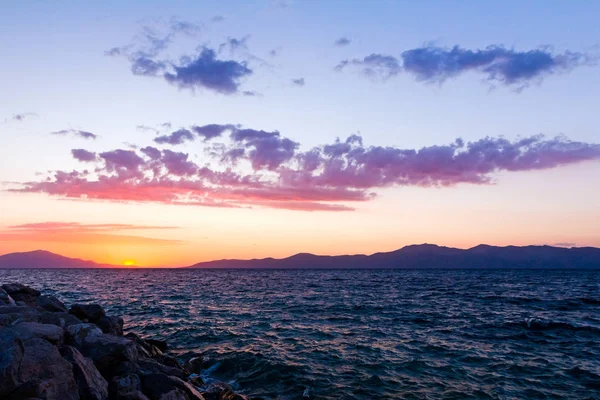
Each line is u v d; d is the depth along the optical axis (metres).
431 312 38.91
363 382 17.41
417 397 15.77
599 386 17.00
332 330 28.69
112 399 11.55
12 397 8.74
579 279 127.75
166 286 87.56
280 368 19.16
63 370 10.07
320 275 180.88
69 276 151.12
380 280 121.50
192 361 20.38
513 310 40.69
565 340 25.53
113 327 19.70
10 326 12.44
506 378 17.95
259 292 68.06
